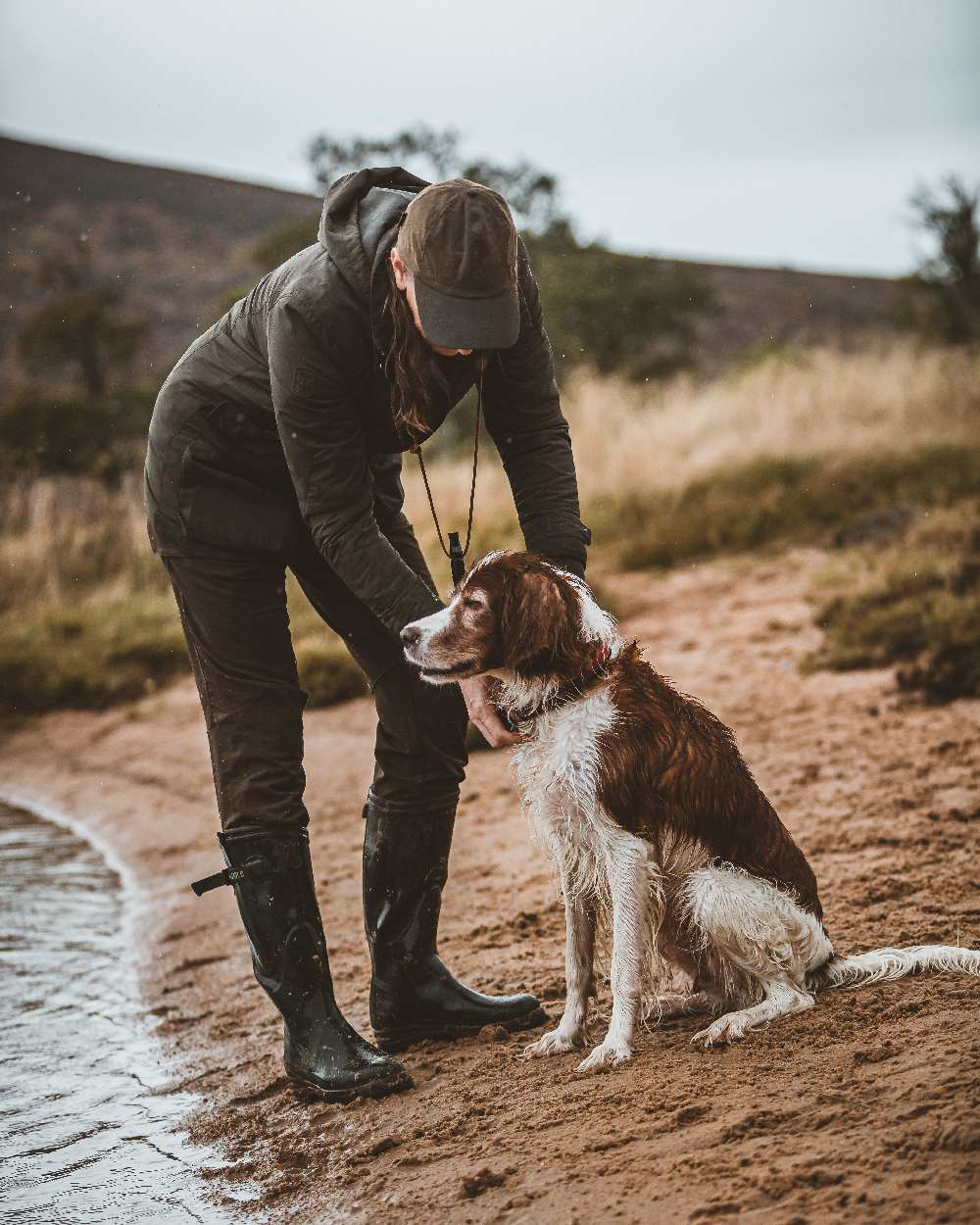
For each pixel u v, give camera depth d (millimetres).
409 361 3004
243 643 3451
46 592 14164
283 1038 3957
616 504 13555
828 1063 2951
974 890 4242
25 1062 4293
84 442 25375
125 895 6426
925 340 21797
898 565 9531
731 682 8102
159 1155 3484
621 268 26312
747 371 18438
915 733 6418
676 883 3459
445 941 4660
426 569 3859
